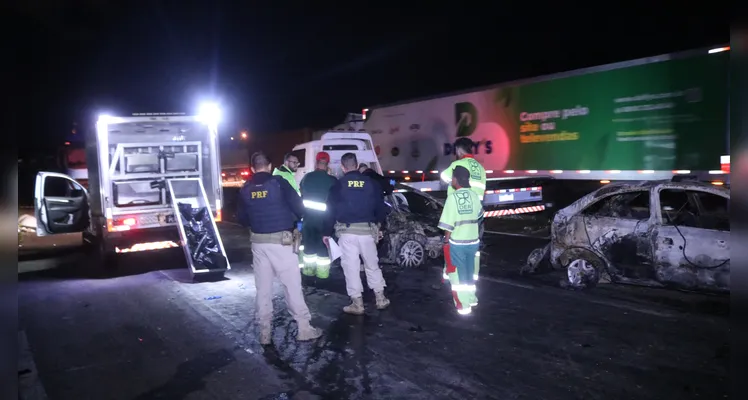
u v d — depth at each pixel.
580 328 6.32
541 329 6.31
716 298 7.37
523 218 15.90
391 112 19.48
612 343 5.82
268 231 5.85
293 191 5.89
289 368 5.32
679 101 11.59
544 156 14.55
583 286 7.97
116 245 9.81
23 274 10.23
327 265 8.30
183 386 4.98
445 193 14.73
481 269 9.52
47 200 10.49
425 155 18.11
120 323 6.88
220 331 6.46
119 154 9.81
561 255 8.10
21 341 6.24
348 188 6.93
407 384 4.92
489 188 14.02
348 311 7.02
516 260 10.25
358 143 15.87
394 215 9.88
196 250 9.28
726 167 10.87
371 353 5.66
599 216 7.84
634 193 7.72
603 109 13.09
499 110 15.62
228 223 17.31
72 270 10.45
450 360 5.45
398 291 8.15
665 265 7.17
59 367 5.47
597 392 4.70
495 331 6.28
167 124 10.51
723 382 4.83
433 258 9.91
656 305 7.15
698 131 11.30
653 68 12.03
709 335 5.98
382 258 9.86
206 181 10.87
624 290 7.93
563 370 5.17
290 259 5.93
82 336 6.41
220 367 5.39
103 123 9.62
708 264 6.84
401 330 6.37
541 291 7.97
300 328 6.04
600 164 13.23
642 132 12.32
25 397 4.78
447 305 7.38
